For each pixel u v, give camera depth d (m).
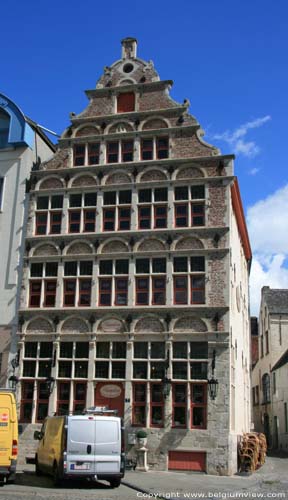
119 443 16.22
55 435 16.89
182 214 24.08
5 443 15.50
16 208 25.89
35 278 24.58
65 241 24.75
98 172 25.42
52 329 23.75
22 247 25.19
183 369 22.06
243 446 22.72
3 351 24.03
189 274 23.09
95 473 15.68
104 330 23.22
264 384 48.72
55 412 21.45
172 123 25.44
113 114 26.14
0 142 27.16
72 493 14.61
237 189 25.33
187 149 24.91
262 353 49.91
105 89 26.70
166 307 22.73
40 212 25.59
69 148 26.23
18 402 23.14
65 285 24.33
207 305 22.41
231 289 23.33
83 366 23.09
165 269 23.42
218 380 21.47
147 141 25.61
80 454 15.75
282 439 40.62
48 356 23.56
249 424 34.06
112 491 15.49
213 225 23.50
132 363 22.55
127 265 23.91
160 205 24.38
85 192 25.33
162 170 24.75
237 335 26.16
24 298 24.44
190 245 23.45
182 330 22.41
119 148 25.69
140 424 21.84
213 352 21.81
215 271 22.84
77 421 16.12
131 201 24.66
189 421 21.31
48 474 18.17
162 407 21.86
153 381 22.14
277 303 47.28
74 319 23.67
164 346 22.47
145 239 23.94
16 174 26.45
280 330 45.78
